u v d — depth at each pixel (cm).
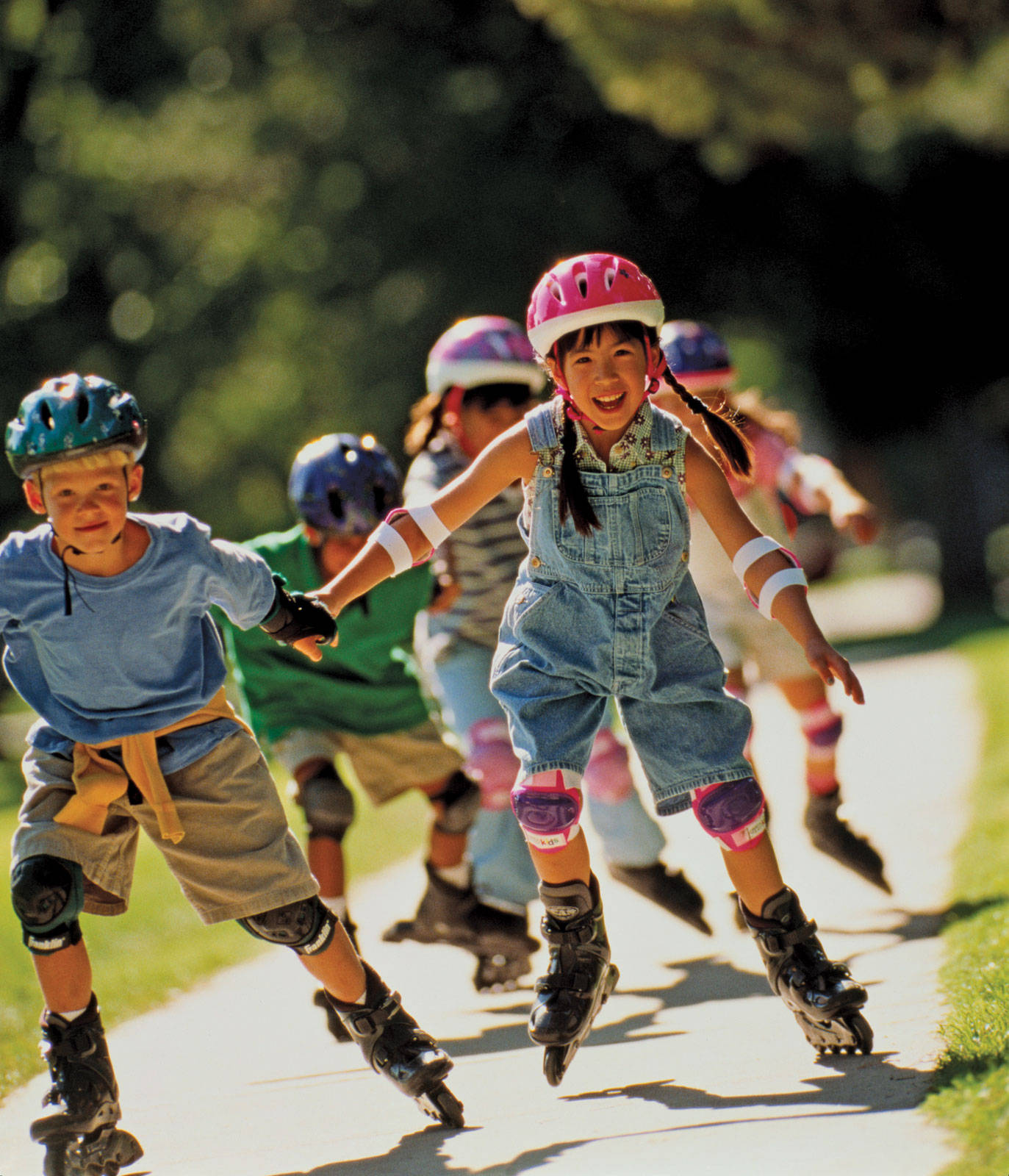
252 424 5722
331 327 5541
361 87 5519
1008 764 2400
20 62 6225
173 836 932
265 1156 941
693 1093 954
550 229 5425
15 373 6109
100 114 5900
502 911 1416
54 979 910
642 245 5700
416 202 5447
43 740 948
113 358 6078
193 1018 1456
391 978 1545
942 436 7412
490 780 1449
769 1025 1124
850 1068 952
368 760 1391
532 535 998
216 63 5859
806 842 2056
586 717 992
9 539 938
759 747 3222
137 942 1972
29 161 6200
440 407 1501
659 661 990
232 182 5672
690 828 2172
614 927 1680
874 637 6381
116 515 903
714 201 5766
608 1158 834
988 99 3164
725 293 5994
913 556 13875
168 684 938
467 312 5409
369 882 2189
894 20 2775
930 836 1959
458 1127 957
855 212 5988
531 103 5550
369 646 1362
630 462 980
